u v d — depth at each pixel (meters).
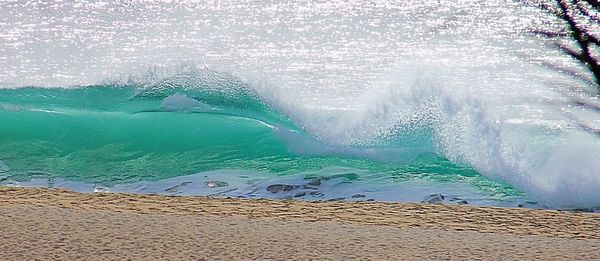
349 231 5.49
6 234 5.10
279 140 12.65
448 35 23.55
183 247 4.95
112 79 16.70
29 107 14.34
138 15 25.70
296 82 18.80
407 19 26.05
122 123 13.36
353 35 24.55
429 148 12.45
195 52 23.44
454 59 21.58
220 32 24.91
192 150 12.38
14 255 4.67
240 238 5.20
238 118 13.77
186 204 6.28
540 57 19.58
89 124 13.32
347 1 26.48
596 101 15.98
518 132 13.18
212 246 4.98
